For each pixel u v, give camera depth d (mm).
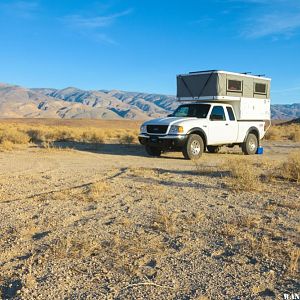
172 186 9555
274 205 7688
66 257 5000
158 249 5297
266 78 18609
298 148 22312
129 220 6602
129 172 11656
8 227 6289
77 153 17375
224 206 7590
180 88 17609
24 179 10500
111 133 31797
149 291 4105
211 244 5504
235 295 4031
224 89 16641
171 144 15336
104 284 4262
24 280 4309
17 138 22344
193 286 4230
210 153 18594
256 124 18516
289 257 4988
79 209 7387
